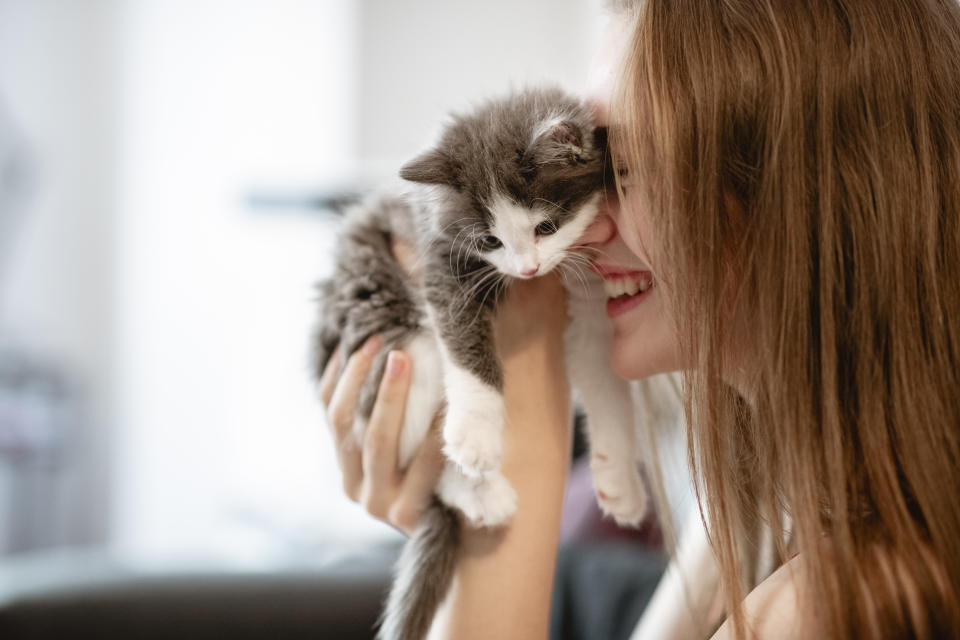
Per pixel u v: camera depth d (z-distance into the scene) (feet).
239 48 11.73
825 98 2.94
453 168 4.25
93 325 11.16
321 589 5.42
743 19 3.10
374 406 4.33
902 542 2.71
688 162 3.13
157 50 11.25
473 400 3.97
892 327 2.91
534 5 13.66
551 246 4.13
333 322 4.80
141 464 11.20
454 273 4.28
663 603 4.27
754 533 3.60
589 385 4.40
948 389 2.92
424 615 3.89
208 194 11.50
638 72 3.25
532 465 4.07
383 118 13.96
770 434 3.07
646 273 3.76
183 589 5.32
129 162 11.11
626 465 4.38
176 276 11.37
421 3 13.91
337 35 12.44
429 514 4.13
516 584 3.84
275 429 11.73
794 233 2.95
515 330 4.29
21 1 10.49
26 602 5.11
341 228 5.12
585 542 6.20
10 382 10.12
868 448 2.88
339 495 10.68
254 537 9.88
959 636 2.53
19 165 10.40
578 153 3.90
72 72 10.85
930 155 2.96
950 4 3.19
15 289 10.57
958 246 2.98
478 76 13.83
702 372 3.13
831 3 3.03
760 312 3.04
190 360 11.42
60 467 10.57
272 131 11.91
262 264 11.76
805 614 2.70
